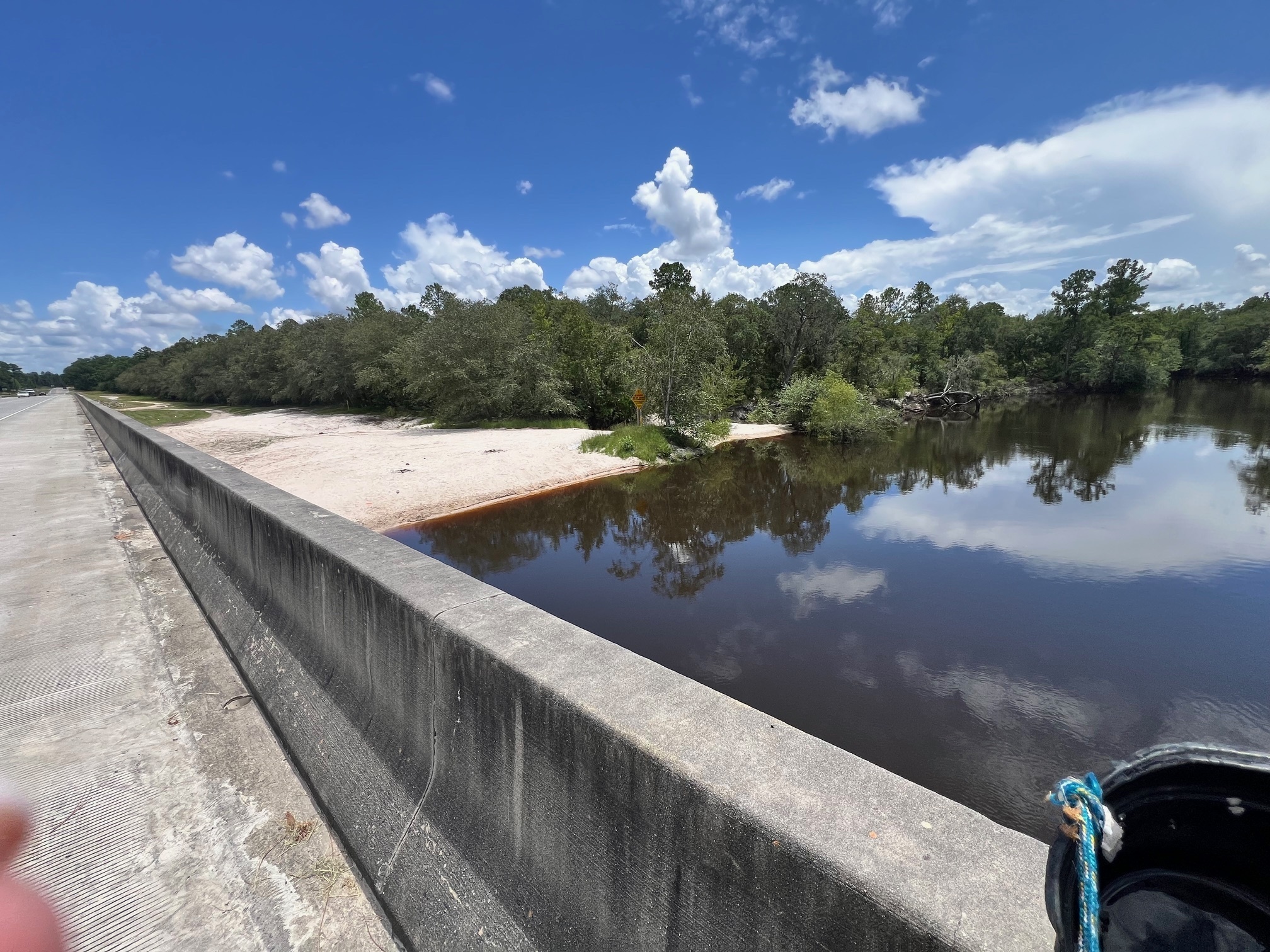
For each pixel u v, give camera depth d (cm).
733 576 955
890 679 623
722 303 4497
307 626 288
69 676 340
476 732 168
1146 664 650
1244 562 975
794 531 1222
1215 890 71
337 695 251
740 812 103
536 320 3709
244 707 308
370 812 208
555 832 143
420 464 1655
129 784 250
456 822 176
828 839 95
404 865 186
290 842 220
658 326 2355
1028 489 1584
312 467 1594
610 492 1573
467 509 1374
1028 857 92
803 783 108
